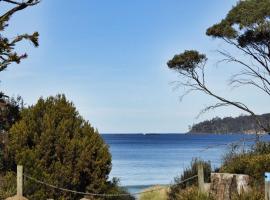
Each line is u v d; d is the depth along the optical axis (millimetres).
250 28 29672
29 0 19891
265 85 30688
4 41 19922
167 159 92812
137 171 69125
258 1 29250
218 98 30922
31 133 20719
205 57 31938
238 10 29672
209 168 23953
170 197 23641
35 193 19547
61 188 19281
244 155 22484
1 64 20141
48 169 20109
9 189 19188
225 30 30156
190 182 23172
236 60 31250
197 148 141750
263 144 23562
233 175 16922
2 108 21953
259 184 17547
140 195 29469
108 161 21500
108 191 21203
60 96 21656
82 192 20359
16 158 20156
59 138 20438
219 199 17000
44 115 20891
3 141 21047
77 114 21672
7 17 19906
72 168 20438
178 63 32062
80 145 20562
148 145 171000
